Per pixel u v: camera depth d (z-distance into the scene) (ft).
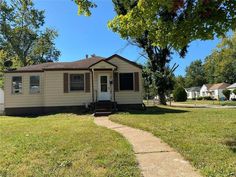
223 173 17.75
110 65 71.00
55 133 34.91
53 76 72.28
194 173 18.39
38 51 151.53
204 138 28.91
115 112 64.90
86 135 32.76
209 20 23.91
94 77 72.43
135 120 46.42
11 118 62.39
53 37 152.66
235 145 25.46
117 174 18.22
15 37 137.49
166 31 26.27
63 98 72.08
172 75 103.50
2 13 127.95
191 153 22.77
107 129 37.99
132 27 28.32
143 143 28.09
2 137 33.32
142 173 18.58
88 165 20.29
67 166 20.20
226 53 206.28
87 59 81.61
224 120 45.19
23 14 133.69
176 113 60.44
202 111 66.23
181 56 98.63
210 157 21.42
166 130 34.81
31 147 26.66
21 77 73.87
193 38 25.22
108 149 25.07
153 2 23.72
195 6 23.86
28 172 18.97
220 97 217.97
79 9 29.71
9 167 20.29
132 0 37.11
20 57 141.59
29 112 73.15
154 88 103.50
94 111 66.74
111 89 72.54
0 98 109.91
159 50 100.48
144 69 101.24
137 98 73.20
